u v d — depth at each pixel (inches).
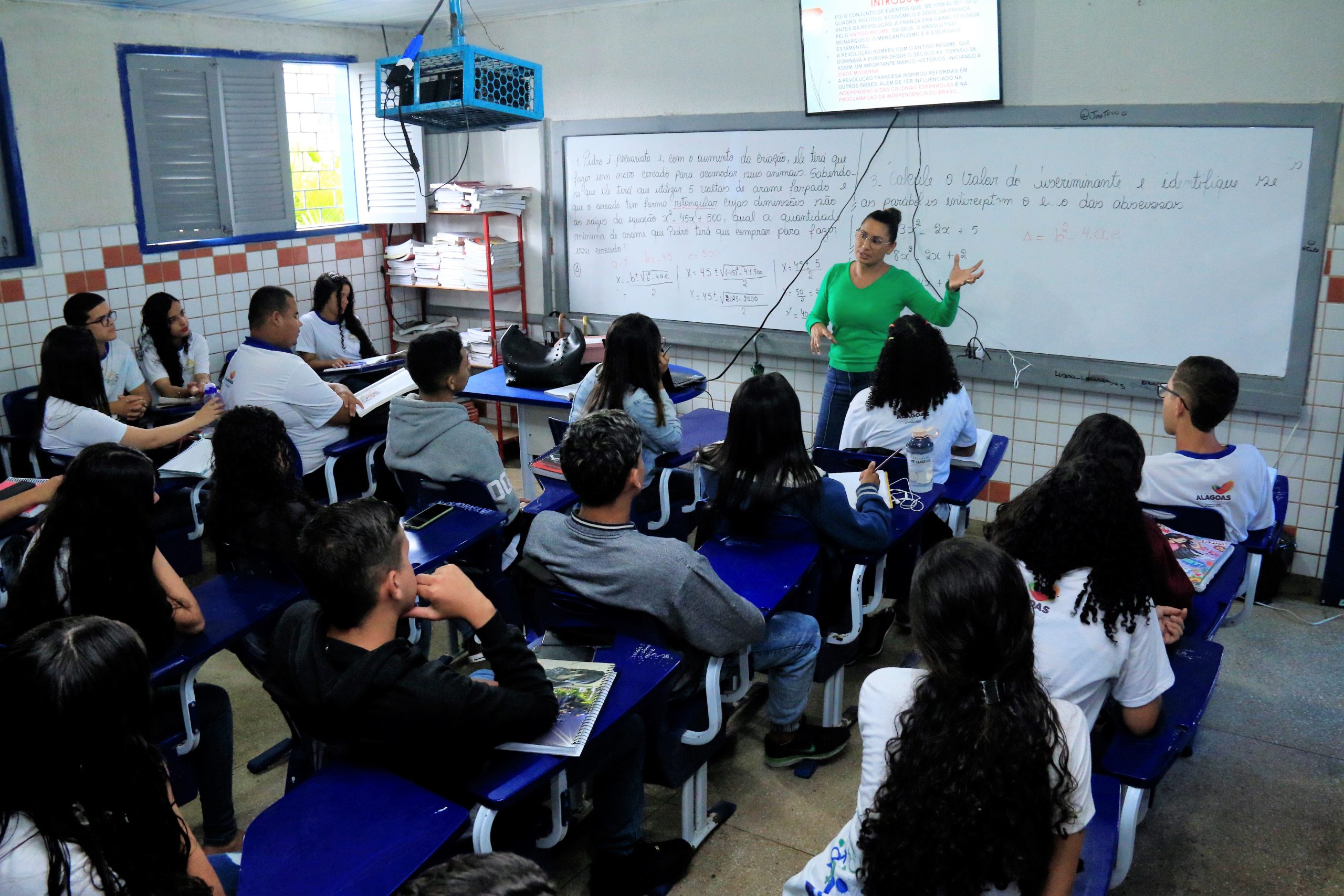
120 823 52.7
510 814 75.6
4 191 176.7
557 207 224.4
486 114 155.1
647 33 204.2
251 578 100.7
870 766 56.7
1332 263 149.5
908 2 169.6
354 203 239.5
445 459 124.9
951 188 176.9
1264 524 106.0
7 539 111.6
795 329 201.2
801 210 193.6
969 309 180.1
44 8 176.9
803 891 61.6
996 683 52.3
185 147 202.1
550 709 68.9
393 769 67.6
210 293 210.7
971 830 50.7
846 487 114.7
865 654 135.6
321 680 64.4
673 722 89.7
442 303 250.2
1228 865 97.5
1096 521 68.8
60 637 52.2
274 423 100.6
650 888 89.8
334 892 56.4
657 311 217.2
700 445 149.3
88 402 143.4
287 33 216.5
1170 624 81.3
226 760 94.6
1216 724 122.0
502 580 126.8
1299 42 145.3
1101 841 68.1
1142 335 166.4
